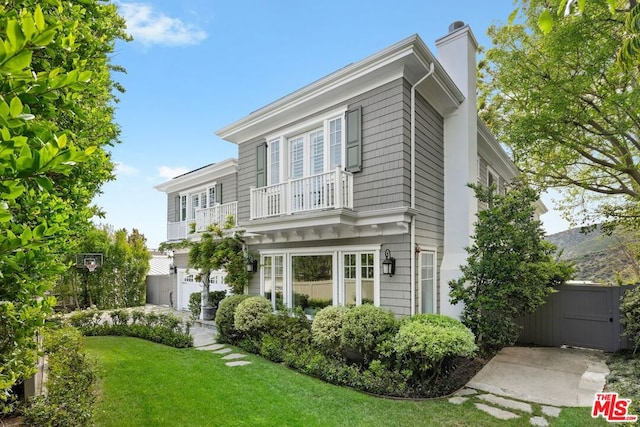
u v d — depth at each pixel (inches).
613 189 439.8
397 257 290.4
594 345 325.7
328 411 192.5
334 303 330.3
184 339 346.9
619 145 402.6
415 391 217.2
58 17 91.3
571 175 499.2
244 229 418.9
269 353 294.7
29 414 142.3
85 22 121.5
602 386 232.4
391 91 296.0
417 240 299.6
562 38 330.6
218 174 568.1
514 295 291.1
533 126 382.6
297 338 294.4
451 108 362.3
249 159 430.9
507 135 451.8
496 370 267.4
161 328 377.7
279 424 177.6
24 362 87.0
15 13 53.0
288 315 335.6
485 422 181.2
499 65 442.3
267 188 367.6
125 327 412.8
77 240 155.6
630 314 286.2
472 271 288.8
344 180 307.1
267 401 205.3
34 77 50.7
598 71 333.4
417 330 226.1
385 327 247.3
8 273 63.5
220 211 499.8
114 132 175.9
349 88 320.8
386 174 295.3
